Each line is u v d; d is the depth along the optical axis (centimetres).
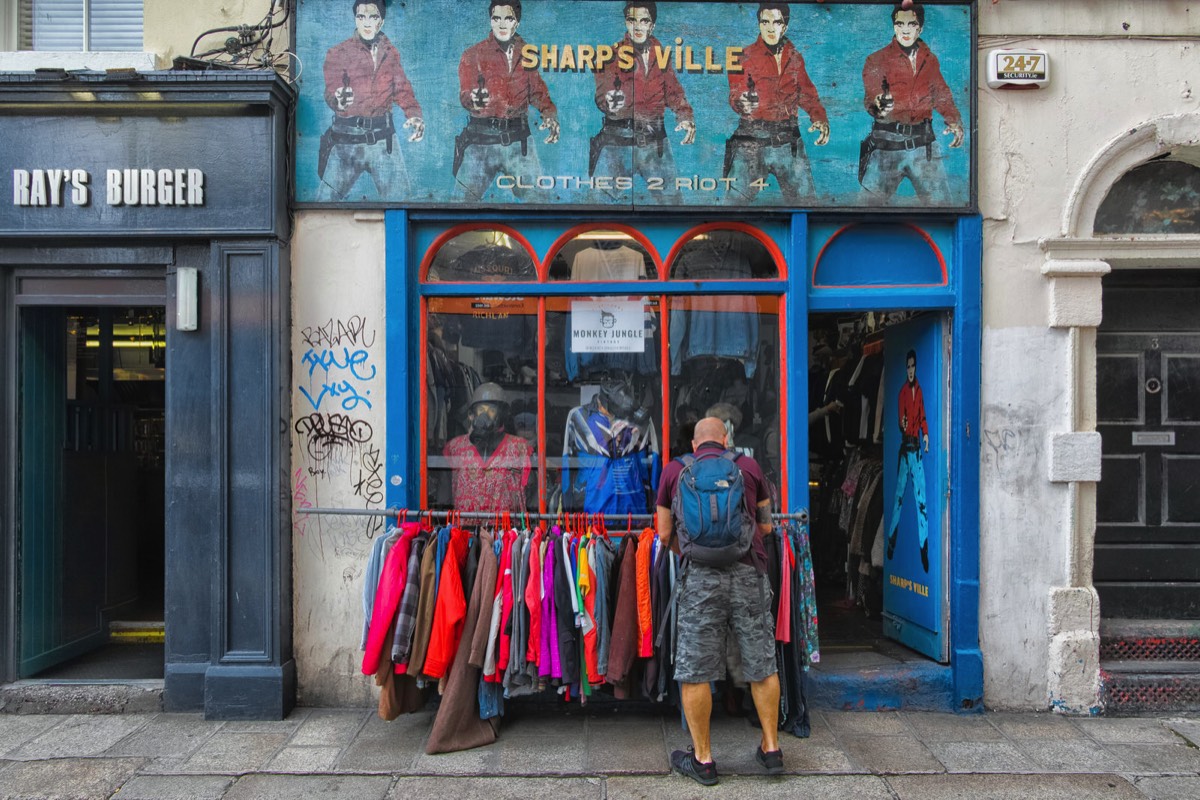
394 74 438
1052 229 445
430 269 457
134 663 495
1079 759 382
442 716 388
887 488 522
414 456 450
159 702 436
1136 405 490
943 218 448
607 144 441
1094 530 446
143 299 446
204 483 436
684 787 355
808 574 408
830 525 666
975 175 441
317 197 439
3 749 389
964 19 441
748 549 355
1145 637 465
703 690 352
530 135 440
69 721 423
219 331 428
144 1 448
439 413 457
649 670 395
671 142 442
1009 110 444
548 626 392
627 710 435
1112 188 464
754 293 456
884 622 520
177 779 360
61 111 427
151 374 581
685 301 459
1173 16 442
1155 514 488
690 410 459
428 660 388
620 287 454
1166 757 384
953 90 442
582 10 439
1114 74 443
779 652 400
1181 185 466
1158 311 491
